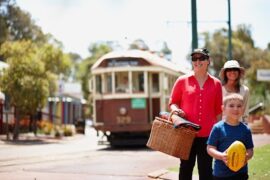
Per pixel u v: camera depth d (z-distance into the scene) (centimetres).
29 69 2994
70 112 6450
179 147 726
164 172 1162
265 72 2697
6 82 2966
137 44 2638
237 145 586
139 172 1212
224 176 609
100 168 1305
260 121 3203
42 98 3033
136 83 2195
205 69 774
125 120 2178
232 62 825
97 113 2230
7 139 2981
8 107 3362
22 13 6812
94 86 2244
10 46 3447
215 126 623
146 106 2184
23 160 1602
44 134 3797
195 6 1622
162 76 2245
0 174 1210
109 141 2222
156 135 736
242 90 830
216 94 773
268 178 1002
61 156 1752
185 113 769
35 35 6919
